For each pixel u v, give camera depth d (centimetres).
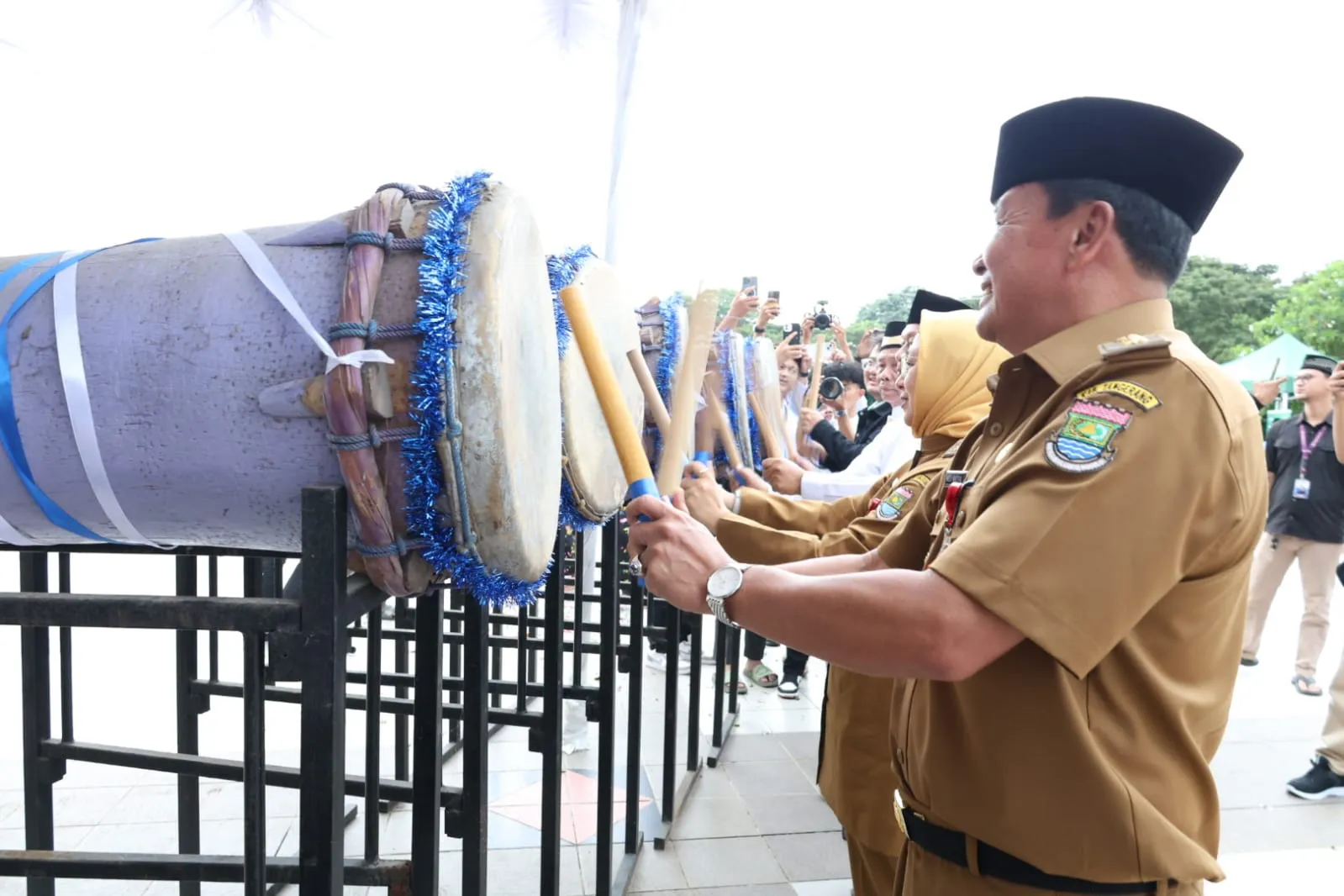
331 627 93
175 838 238
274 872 134
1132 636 89
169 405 94
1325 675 436
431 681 129
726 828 267
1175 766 91
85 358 95
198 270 97
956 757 98
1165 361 87
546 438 111
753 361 326
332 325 90
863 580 87
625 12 326
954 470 115
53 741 190
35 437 97
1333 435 379
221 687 216
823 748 179
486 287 89
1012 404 105
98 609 100
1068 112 95
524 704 247
